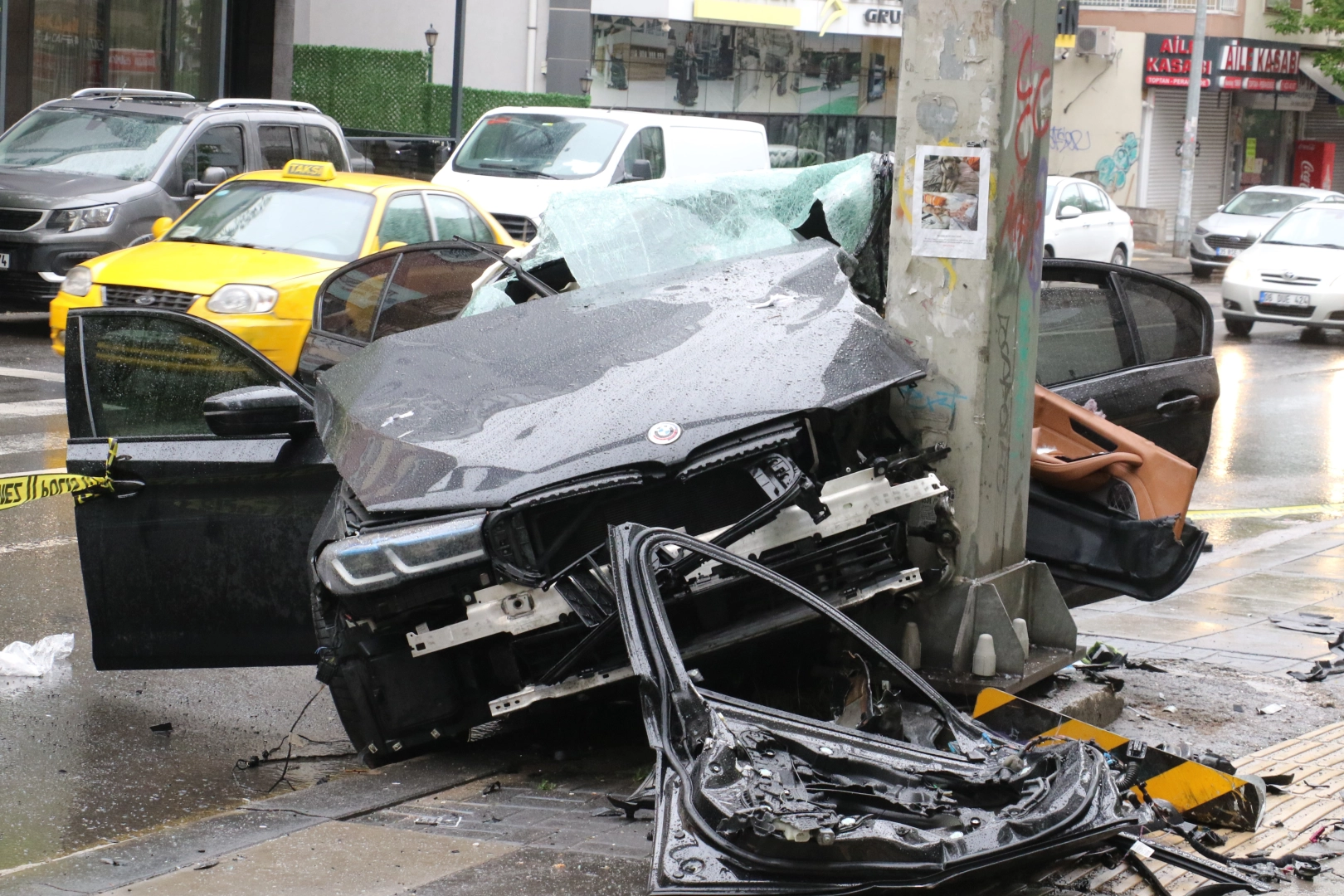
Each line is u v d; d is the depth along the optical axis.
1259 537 9.56
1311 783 4.77
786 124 36.81
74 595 7.32
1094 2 39.62
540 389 5.00
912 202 5.24
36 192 14.37
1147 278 6.64
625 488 4.69
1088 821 3.41
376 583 4.49
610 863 3.96
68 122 15.84
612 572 3.96
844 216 6.09
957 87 5.11
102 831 4.66
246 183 12.60
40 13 22.39
